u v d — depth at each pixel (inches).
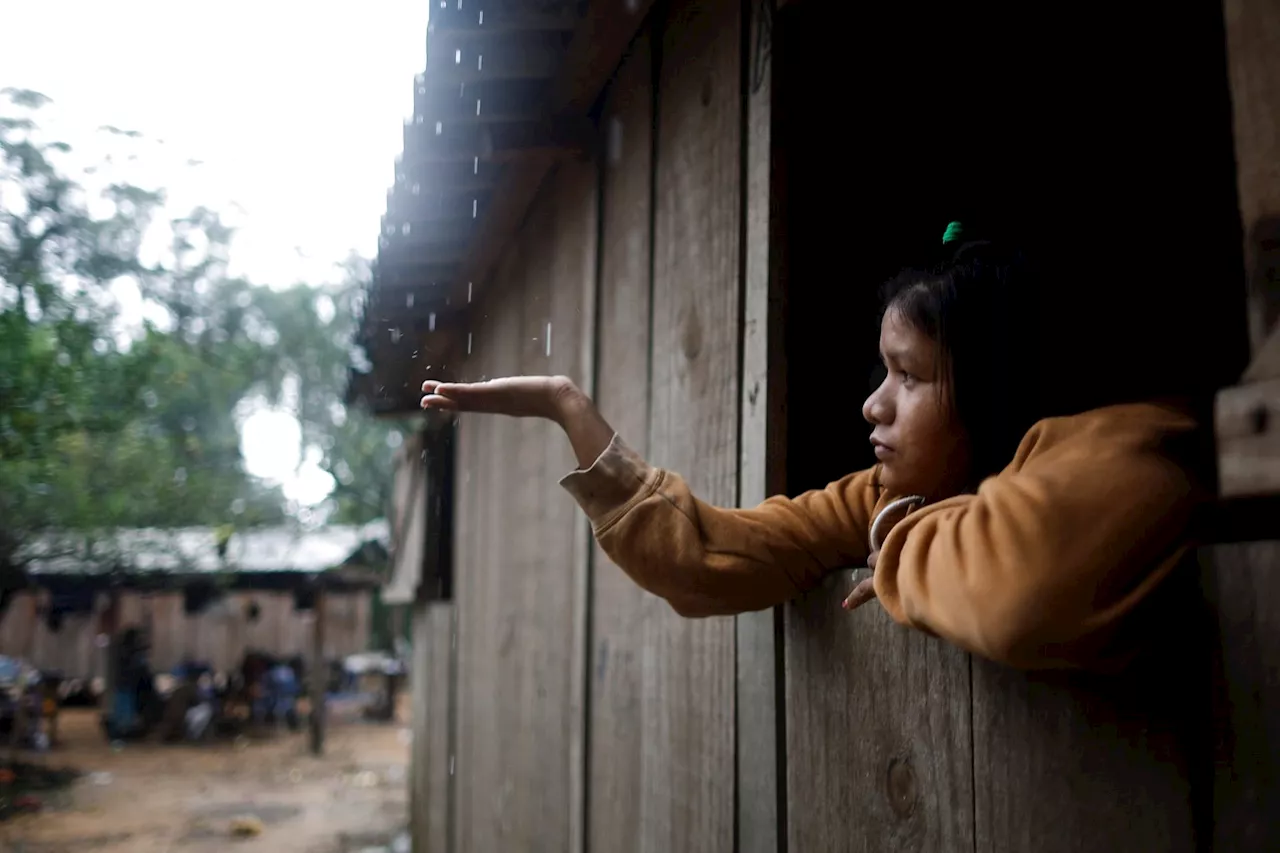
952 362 56.4
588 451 69.2
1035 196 112.7
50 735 757.9
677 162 110.2
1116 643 43.8
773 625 80.7
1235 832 42.2
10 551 609.0
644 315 119.2
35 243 599.8
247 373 1137.4
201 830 498.3
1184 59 115.3
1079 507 42.8
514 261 195.5
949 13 102.7
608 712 125.0
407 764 709.9
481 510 234.5
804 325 90.7
